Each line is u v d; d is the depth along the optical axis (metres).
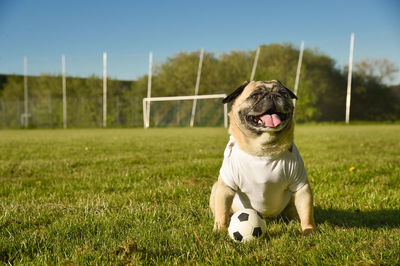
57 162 7.73
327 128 26.84
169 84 39.56
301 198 3.10
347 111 35.94
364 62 40.72
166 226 3.13
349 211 3.75
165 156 8.71
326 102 39.81
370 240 2.53
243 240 2.73
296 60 40.22
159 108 38.44
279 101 2.92
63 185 5.11
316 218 3.54
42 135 20.16
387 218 3.38
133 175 5.95
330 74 40.56
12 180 5.72
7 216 3.44
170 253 2.47
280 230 3.13
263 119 2.89
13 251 2.54
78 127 35.72
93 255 2.41
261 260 2.29
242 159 3.05
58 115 35.75
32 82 41.41
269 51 40.19
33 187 5.18
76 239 2.74
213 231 2.95
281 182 3.05
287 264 2.20
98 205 3.93
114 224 3.11
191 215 3.57
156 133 21.62
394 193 4.37
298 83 35.53
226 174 3.16
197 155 8.83
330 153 8.87
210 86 38.59
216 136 17.38
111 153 9.63
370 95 40.41
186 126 36.78
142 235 2.79
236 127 3.19
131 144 12.58
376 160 7.41
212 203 3.52
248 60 39.62
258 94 3.03
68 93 40.28
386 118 40.22
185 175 5.95
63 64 34.44
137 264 2.24
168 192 4.56
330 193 4.48
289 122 3.01
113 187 5.05
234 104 3.36
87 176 5.95
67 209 3.76
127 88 42.28
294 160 3.04
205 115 37.03
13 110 34.75
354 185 4.98
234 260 2.29
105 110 35.75
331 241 2.56
